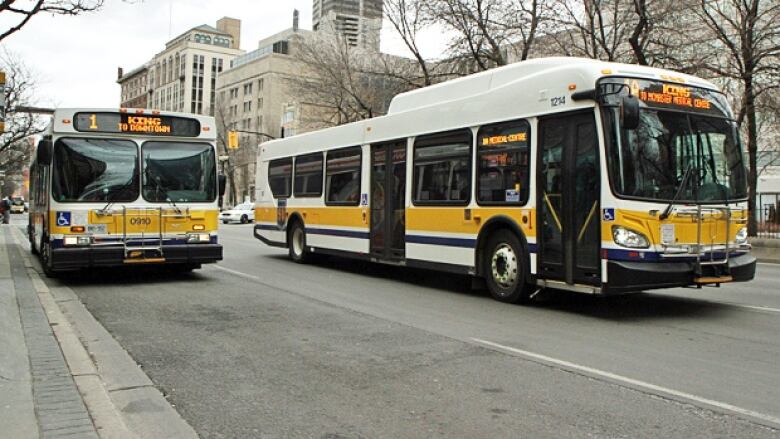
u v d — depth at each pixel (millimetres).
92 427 4281
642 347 6836
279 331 7656
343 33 34250
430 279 12836
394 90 31141
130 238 11203
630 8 21922
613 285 7949
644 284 7855
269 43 112750
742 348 6781
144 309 9133
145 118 11477
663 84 8508
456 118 10672
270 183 17250
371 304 9680
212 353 6582
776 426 4473
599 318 8531
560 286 8695
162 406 4945
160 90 153250
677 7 20719
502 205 9641
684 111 8594
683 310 9180
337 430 4438
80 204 10906
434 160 11164
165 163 11602
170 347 6844
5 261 15234
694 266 8203
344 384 5508
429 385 5469
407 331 7672
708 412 4766
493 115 9891
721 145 8828
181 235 11625
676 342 7078
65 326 7824
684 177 8344
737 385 5438
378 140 12656
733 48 20828
